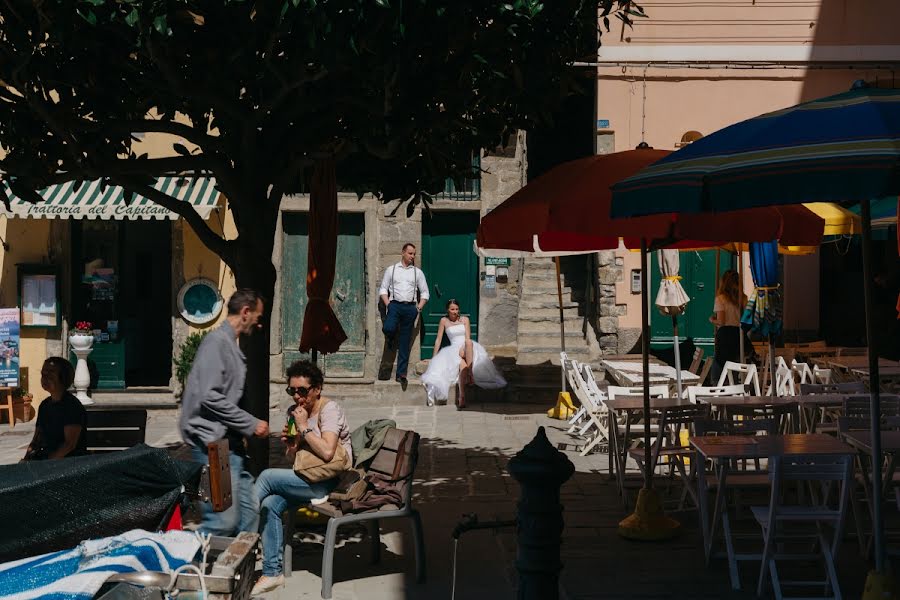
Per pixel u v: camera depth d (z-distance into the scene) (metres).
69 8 6.67
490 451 11.96
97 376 15.44
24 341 15.25
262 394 8.23
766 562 6.65
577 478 10.41
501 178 16.42
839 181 4.96
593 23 8.29
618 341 16.70
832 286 17.09
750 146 5.46
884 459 9.05
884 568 5.87
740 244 13.30
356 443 7.35
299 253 15.98
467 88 7.47
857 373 12.95
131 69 7.94
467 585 7.02
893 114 5.27
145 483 5.12
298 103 8.01
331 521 6.82
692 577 7.16
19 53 7.09
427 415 14.64
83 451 7.74
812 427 9.54
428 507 9.30
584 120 20.45
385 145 7.91
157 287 16.59
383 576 7.23
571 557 7.68
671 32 16.66
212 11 7.04
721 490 7.07
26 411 14.88
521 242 10.28
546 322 16.80
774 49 16.62
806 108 5.69
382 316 15.91
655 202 5.68
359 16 6.41
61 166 8.18
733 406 9.12
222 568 4.60
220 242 8.38
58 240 15.27
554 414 14.22
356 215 16.19
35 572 4.45
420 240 16.16
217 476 5.80
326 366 16.14
